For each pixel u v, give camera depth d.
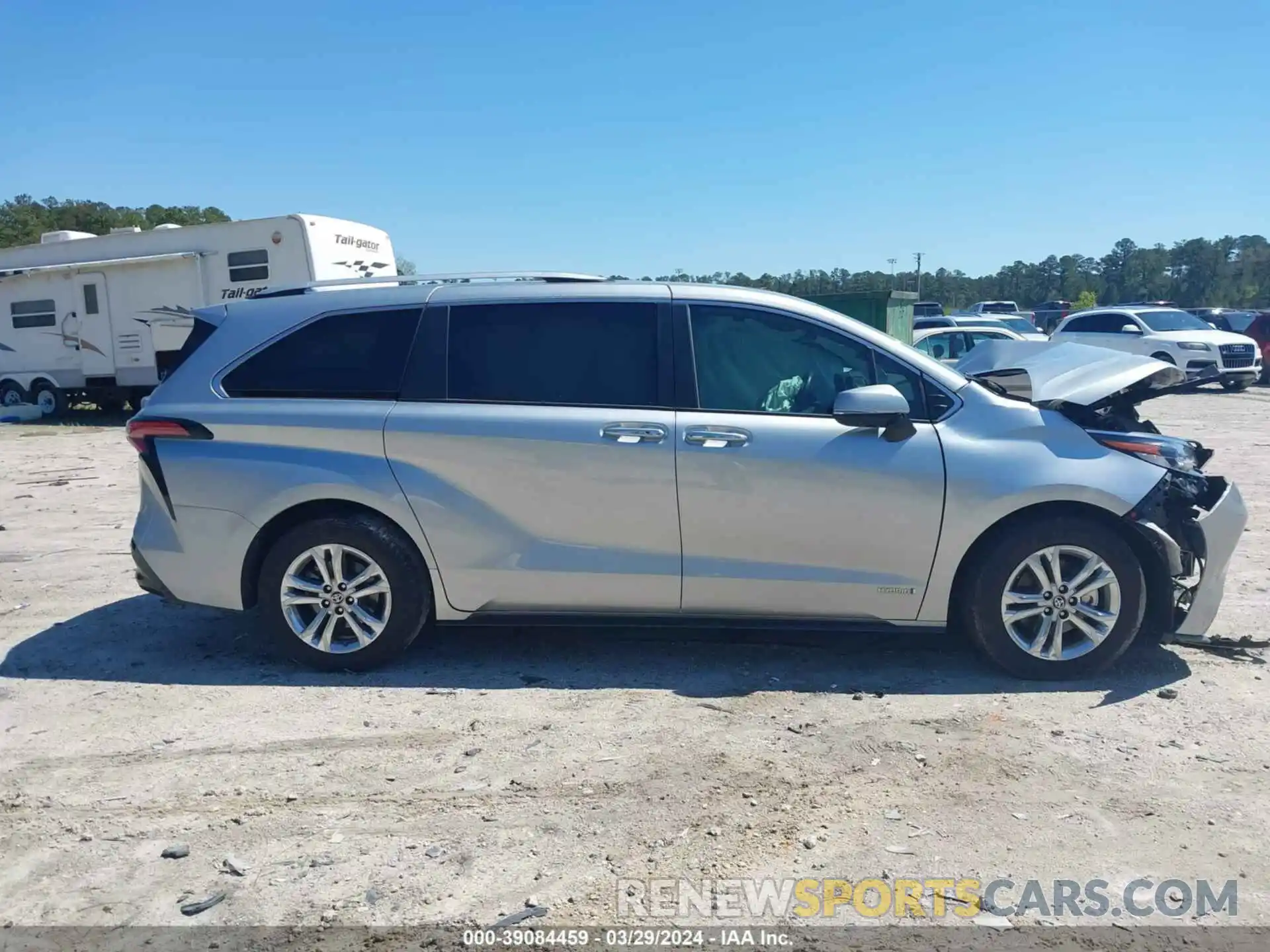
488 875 3.26
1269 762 3.96
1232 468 11.01
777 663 5.09
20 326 19.14
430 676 4.95
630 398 4.83
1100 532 4.65
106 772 3.98
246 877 3.27
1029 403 4.85
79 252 18.33
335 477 4.82
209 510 4.93
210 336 5.16
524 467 4.78
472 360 4.94
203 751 4.15
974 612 4.75
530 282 5.10
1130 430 5.11
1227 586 6.36
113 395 19.19
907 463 4.67
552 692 4.73
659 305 4.94
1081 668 4.75
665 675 4.95
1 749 4.19
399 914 3.07
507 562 4.84
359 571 4.93
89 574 7.05
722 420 4.75
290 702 4.64
